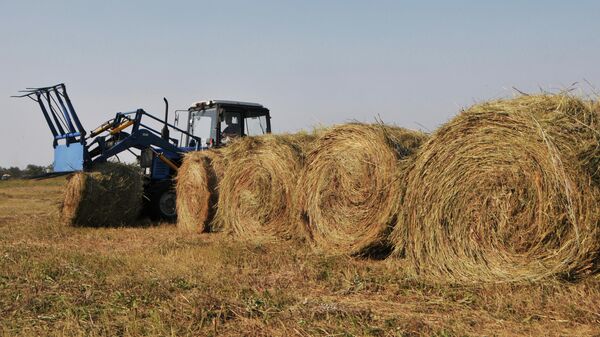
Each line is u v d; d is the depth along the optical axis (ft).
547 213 16.37
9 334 13.67
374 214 22.68
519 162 17.01
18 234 32.99
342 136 24.03
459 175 18.49
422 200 19.49
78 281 19.35
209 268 21.59
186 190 35.14
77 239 30.96
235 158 30.94
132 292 17.60
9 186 118.62
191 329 13.91
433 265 19.15
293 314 14.88
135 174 38.52
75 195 36.27
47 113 40.86
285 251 25.59
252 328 13.94
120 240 30.66
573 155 15.75
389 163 22.13
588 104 16.87
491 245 17.71
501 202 17.48
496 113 17.53
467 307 15.67
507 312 14.78
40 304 16.31
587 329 13.34
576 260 15.97
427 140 19.62
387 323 13.97
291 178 27.96
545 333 13.10
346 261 23.02
